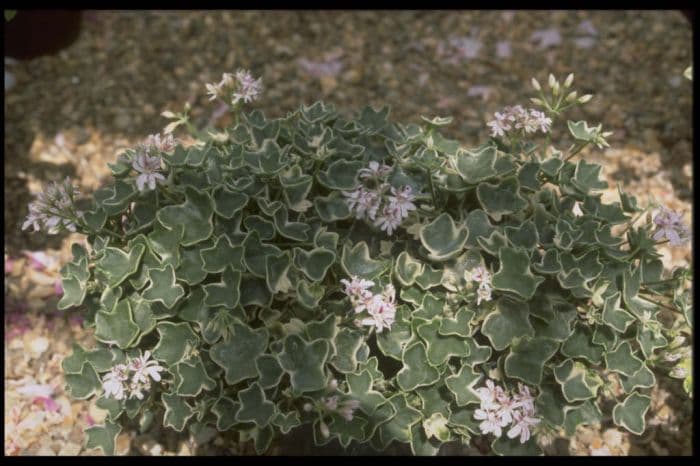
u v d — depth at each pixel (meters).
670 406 1.29
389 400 1.08
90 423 1.31
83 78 1.82
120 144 1.67
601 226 1.12
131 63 1.86
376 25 1.99
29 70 1.83
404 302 1.11
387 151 1.18
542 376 1.09
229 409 1.08
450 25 1.97
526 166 1.13
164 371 1.10
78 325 1.41
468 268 1.09
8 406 1.33
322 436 1.07
